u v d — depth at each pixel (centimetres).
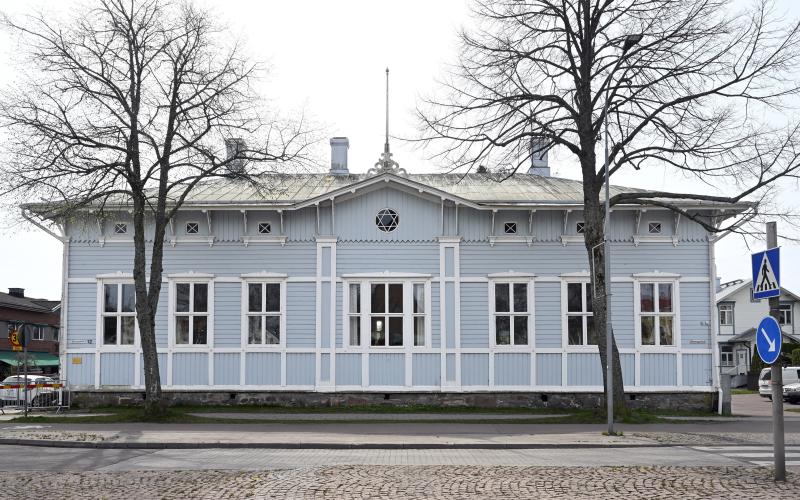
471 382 3031
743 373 7481
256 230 3095
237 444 1927
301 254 3080
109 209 3011
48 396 3077
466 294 3069
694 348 3058
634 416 2542
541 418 2598
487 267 3073
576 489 1217
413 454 1788
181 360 3050
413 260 3072
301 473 1389
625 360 3050
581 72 2623
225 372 3042
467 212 3095
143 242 2636
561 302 3062
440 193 3041
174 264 3084
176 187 3209
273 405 3022
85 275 3097
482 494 1183
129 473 1436
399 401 3020
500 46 2627
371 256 3070
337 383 3028
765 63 2495
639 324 3062
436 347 3042
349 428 2334
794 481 1260
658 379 3048
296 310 3061
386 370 3031
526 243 3080
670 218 3103
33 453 1802
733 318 7775
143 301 2603
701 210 3078
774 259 1260
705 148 2531
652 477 1315
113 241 3102
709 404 3036
